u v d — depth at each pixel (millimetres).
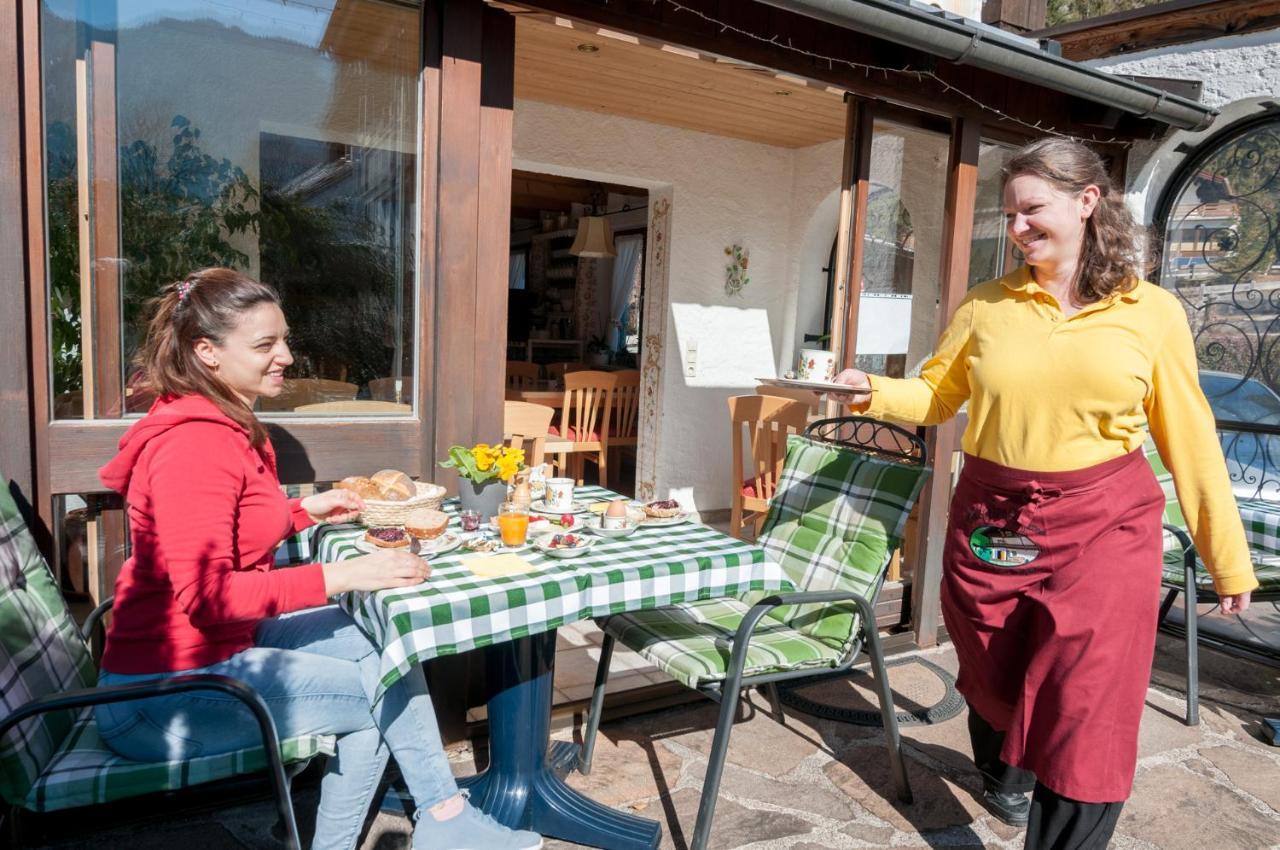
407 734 1765
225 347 1662
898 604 3576
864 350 3369
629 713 2830
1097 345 1730
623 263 7559
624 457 7578
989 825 2256
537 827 2113
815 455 2682
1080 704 1731
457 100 2357
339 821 1769
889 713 2277
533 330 8906
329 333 2365
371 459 2395
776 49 2840
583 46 3682
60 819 2061
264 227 2277
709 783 1964
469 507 2230
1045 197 1742
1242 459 4305
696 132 5316
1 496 1754
